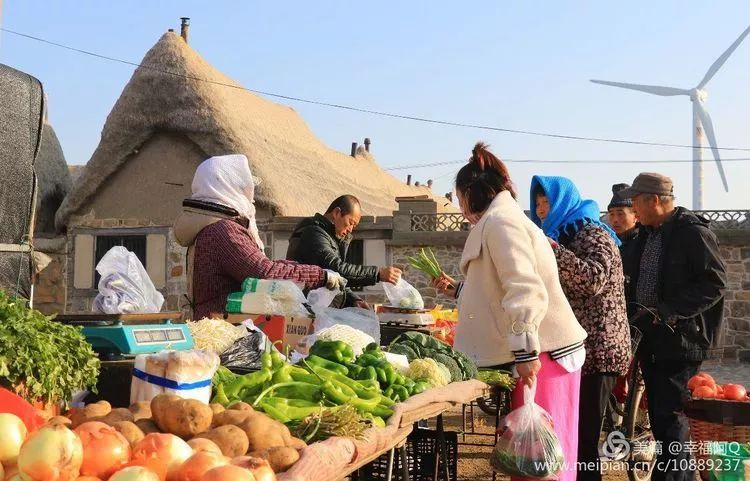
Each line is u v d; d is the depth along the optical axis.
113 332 3.30
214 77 21.70
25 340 2.74
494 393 5.27
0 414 2.19
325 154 27.97
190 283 5.06
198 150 20.81
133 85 20.75
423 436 5.38
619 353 4.61
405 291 6.70
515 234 4.05
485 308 4.23
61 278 20.92
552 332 4.16
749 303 19.09
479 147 4.34
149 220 20.77
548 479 4.01
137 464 2.23
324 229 6.68
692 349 5.41
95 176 20.72
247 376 3.46
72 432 2.11
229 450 2.58
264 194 20.39
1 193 5.28
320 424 3.03
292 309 4.79
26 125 5.46
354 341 4.59
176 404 2.68
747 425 4.70
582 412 4.68
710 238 5.50
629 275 5.80
